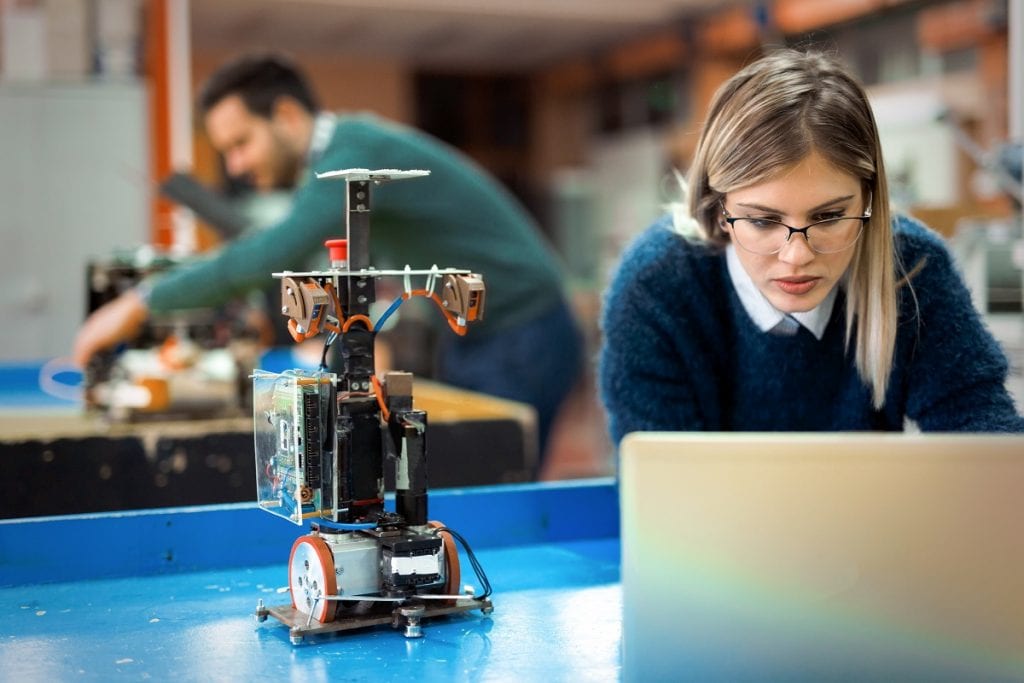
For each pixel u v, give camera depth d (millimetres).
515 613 1221
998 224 2354
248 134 3271
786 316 1373
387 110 10953
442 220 3059
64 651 1100
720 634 848
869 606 844
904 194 2691
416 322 3346
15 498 2070
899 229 1358
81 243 5027
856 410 1434
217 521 1457
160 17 5344
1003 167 2643
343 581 1117
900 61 6840
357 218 1142
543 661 1050
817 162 1147
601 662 1048
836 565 844
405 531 1160
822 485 841
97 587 1363
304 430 1122
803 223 1167
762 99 1171
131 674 1026
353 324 1148
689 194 1293
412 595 1142
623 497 857
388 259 3160
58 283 5016
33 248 4996
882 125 3443
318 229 2631
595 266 8523
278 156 3295
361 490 1149
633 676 856
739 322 1404
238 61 3248
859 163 1164
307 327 1087
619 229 9484
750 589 846
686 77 9094
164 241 5094
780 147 1144
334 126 2959
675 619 850
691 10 8680
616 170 10164
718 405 1480
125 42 5234
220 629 1168
